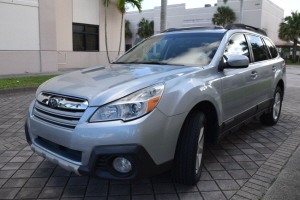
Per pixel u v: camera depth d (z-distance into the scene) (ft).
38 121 9.11
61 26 49.67
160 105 8.09
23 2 39.52
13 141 14.24
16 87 28.02
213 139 10.65
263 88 14.28
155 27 151.84
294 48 133.49
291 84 39.96
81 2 52.13
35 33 41.55
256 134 15.64
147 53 12.62
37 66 42.52
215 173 10.80
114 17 58.54
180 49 11.93
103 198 9.06
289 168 11.19
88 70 11.18
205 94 9.44
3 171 10.89
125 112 7.75
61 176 10.52
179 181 9.38
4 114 19.56
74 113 8.16
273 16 141.90
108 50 58.75
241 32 13.60
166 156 8.34
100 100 7.93
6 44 38.83
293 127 16.97
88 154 7.81
